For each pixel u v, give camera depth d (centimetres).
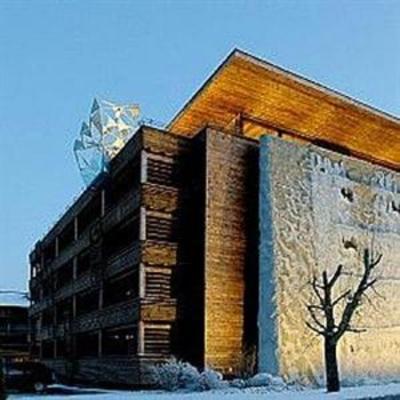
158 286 3762
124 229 4175
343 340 4106
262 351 3747
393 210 4784
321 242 4169
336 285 4172
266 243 3916
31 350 7112
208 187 3862
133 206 3938
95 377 4412
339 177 4441
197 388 3378
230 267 3844
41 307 6594
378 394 2202
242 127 4619
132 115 5000
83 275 4969
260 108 4550
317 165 4312
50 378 3666
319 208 4231
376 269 4491
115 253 4222
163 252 3806
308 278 4012
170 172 3959
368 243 4500
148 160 3891
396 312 4562
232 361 3722
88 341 4816
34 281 7119
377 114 4725
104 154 4841
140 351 3628
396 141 5131
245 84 4281
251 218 4006
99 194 4728
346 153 5188
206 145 3919
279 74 4216
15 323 8312
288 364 3753
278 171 4075
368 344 4278
